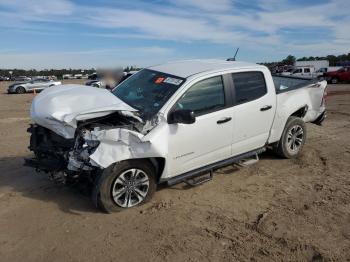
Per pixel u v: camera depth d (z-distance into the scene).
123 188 5.00
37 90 34.44
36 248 4.23
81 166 4.78
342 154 7.73
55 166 5.05
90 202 5.35
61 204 5.30
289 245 4.26
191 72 5.77
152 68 6.37
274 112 6.64
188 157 5.50
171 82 5.61
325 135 9.52
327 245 4.27
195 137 5.47
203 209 5.16
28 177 6.38
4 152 8.11
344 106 15.73
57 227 4.67
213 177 6.34
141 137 4.91
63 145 5.03
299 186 5.99
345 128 10.55
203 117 5.55
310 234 4.50
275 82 8.27
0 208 5.19
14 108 18.45
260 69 6.50
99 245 4.28
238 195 5.63
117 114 5.04
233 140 6.02
